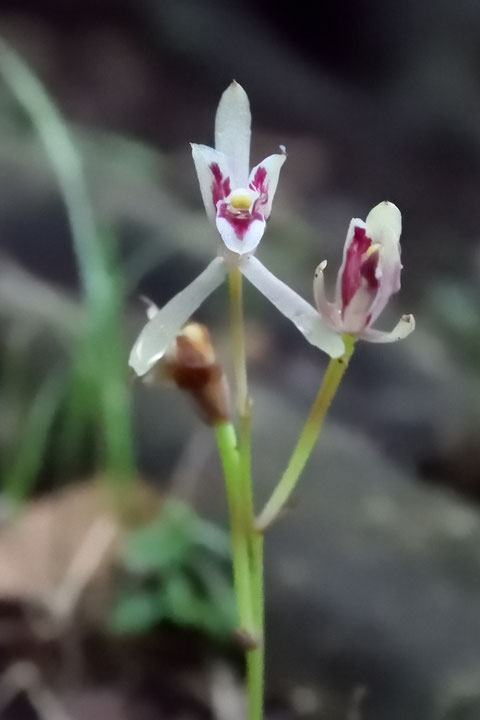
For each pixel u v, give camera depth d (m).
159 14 1.19
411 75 1.25
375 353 0.54
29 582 0.30
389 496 0.35
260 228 0.20
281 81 1.20
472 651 0.28
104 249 0.42
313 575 0.30
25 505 0.34
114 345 0.36
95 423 0.36
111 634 0.30
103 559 0.31
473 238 0.90
